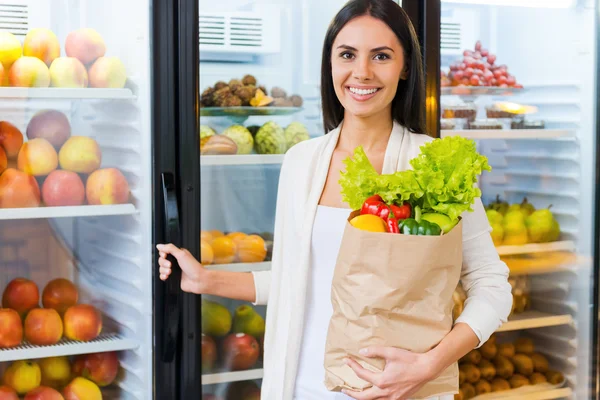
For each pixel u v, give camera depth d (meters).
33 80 1.86
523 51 2.54
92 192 1.94
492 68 2.50
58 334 1.94
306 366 1.56
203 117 2.17
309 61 2.30
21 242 1.95
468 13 2.47
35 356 1.88
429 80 2.13
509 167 2.59
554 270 2.59
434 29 2.13
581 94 2.50
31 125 1.92
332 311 1.54
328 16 2.31
